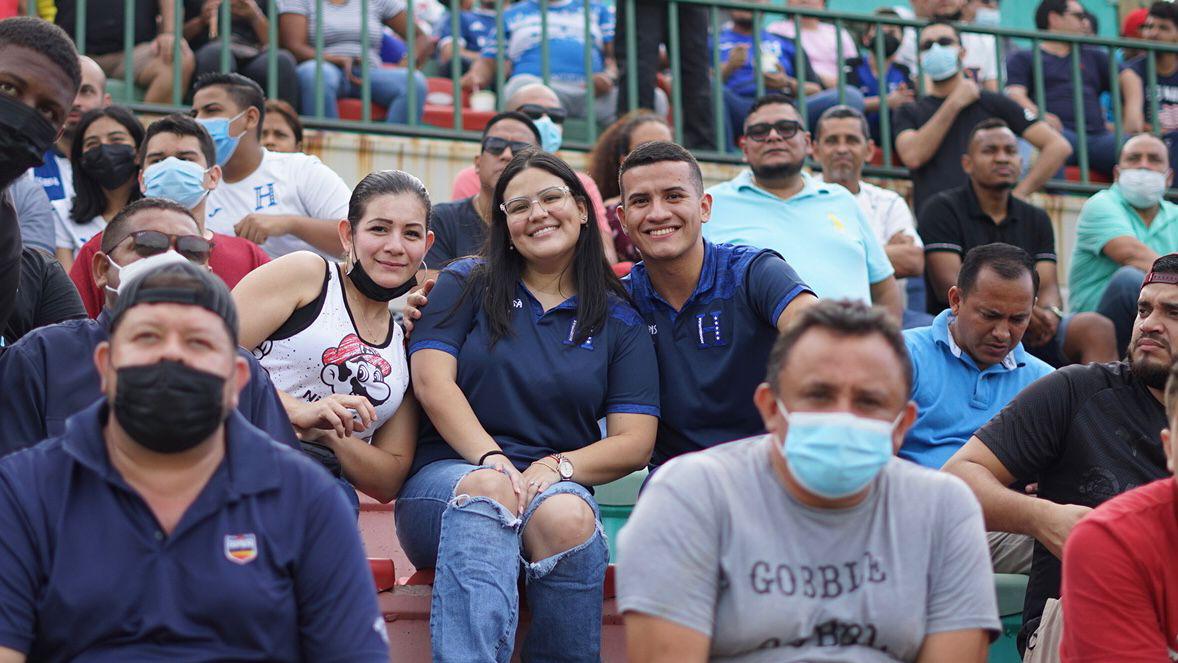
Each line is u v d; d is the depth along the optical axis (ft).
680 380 15.62
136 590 9.84
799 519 10.44
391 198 14.75
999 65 31.89
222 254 17.90
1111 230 26.09
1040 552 14.69
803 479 10.19
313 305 14.65
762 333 15.58
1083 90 33.24
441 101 30.48
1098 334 23.08
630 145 23.97
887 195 25.80
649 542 10.44
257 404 12.27
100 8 27.04
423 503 14.08
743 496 10.51
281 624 10.07
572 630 13.58
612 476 14.78
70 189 21.33
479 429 14.51
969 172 25.72
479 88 30.66
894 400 10.24
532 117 25.03
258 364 12.57
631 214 15.55
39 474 9.98
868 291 20.84
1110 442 14.38
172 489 10.00
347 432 13.92
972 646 10.48
